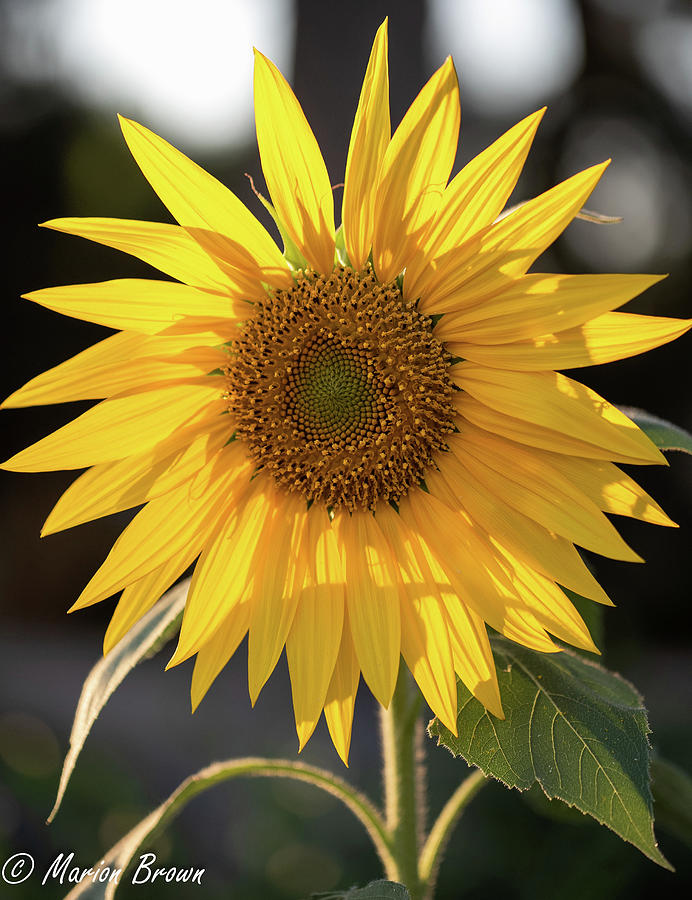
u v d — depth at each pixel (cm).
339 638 71
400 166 69
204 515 72
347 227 71
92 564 257
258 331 72
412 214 70
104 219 69
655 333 69
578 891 96
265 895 103
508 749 68
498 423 71
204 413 73
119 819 112
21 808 109
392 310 72
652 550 241
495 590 70
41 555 258
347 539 72
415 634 70
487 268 70
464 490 71
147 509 72
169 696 171
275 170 70
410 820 72
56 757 131
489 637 71
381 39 69
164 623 73
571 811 77
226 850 115
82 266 282
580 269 299
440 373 72
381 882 68
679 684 178
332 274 72
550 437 70
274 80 69
